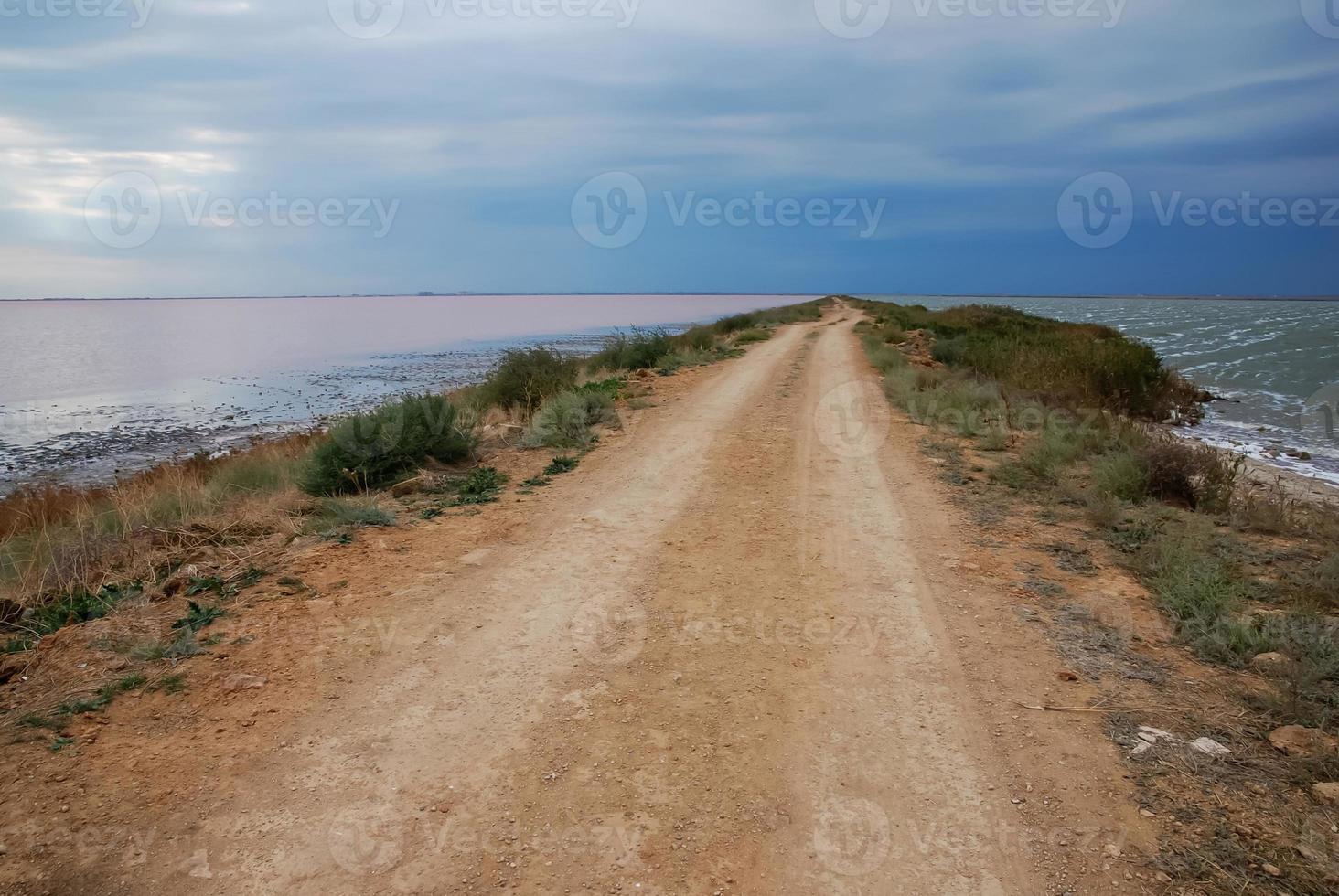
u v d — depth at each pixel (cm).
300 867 271
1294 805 299
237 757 330
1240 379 2402
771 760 335
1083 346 1770
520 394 1341
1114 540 619
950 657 425
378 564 560
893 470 867
